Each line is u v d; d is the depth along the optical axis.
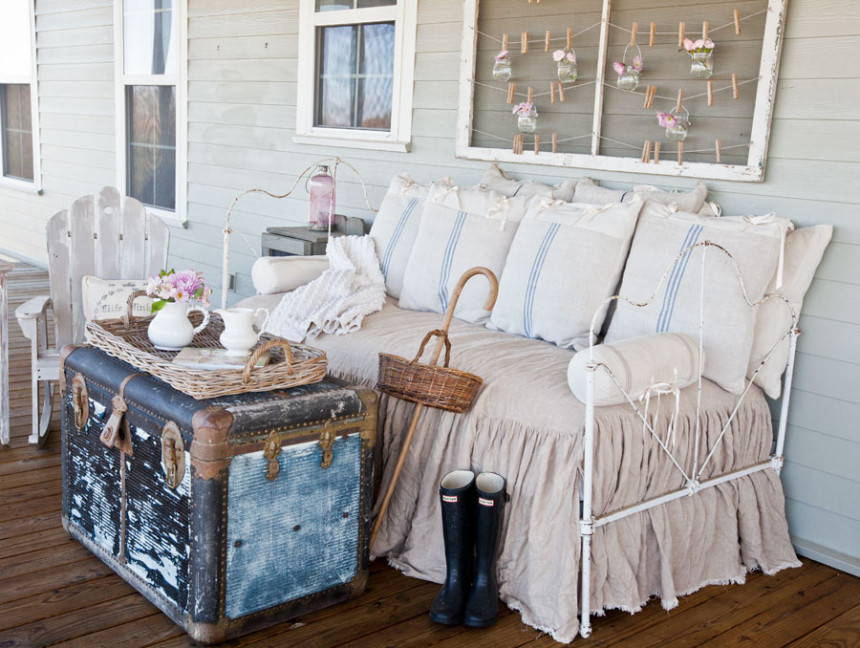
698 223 2.86
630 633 2.43
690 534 2.68
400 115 4.18
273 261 3.65
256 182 5.16
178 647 2.24
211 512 2.16
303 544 2.37
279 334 3.23
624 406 2.53
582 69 3.45
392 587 2.62
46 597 2.43
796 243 2.83
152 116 6.05
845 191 2.80
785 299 2.84
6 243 8.13
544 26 3.55
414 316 3.33
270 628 2.36
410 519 2.78
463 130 3.86
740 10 3.00
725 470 2.82
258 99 5.05
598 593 2.46
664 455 2.60
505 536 2.54
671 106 3.22
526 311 3.06
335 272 3.50
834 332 2.87
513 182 3.57
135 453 2.38
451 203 3.47
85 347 2.69
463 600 2.46
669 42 3.20
